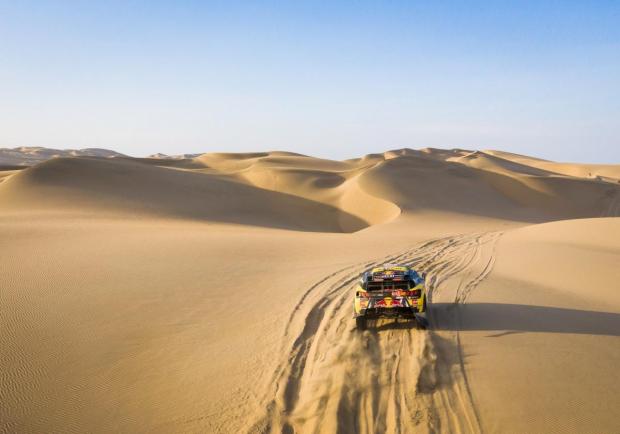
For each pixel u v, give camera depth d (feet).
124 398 26.68
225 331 36.17
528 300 42.65
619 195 300.61
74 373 29.89
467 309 38.81
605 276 56.95
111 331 36.65
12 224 103.86
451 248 82.07
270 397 25.16
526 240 91.66
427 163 312.71
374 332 32.96
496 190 291.99
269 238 95.04
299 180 274.98
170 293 47.09
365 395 23.97
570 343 30.66
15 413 25.72
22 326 37.70
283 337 33.94
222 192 240.94
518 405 22.36
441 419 21.52
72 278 52.49
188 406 25.23
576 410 21.88
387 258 69.46
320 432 21.39
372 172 265.75
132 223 128.26
